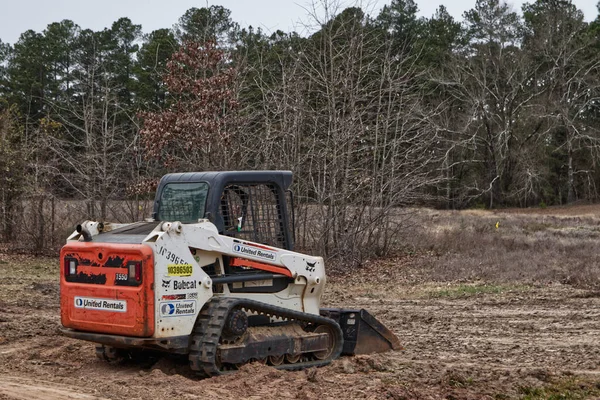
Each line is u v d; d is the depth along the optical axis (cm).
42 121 3002
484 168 6362
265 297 909
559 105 6019
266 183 921
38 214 2538
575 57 6381
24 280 1916
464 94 5984
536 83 6381
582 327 1329
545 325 1354
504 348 1145
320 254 2247
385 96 2606
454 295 1752
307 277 938
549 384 902
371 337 1051
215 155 2244
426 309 1554
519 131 6250
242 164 2261
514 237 2894
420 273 2131
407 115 2350
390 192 2331
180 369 902
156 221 901
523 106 6181
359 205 2288
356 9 2323
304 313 935
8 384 815
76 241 867
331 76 2225
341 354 1020
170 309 810
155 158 2411
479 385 883
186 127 2262
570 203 6425
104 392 782
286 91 2322
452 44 6562
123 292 810
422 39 6384
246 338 871
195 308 834
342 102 2319
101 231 884
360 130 2266
